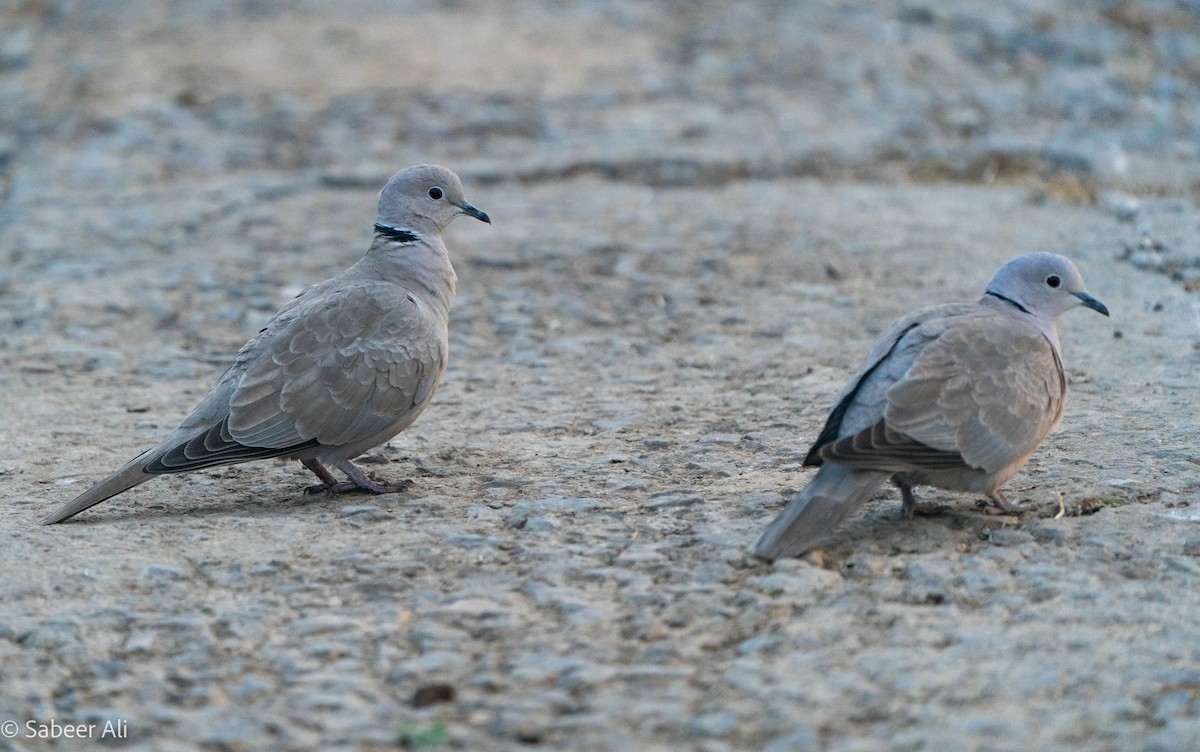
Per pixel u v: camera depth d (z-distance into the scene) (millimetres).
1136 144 23734
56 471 11695
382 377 10898
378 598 8961
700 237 19031
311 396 10664
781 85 25781
